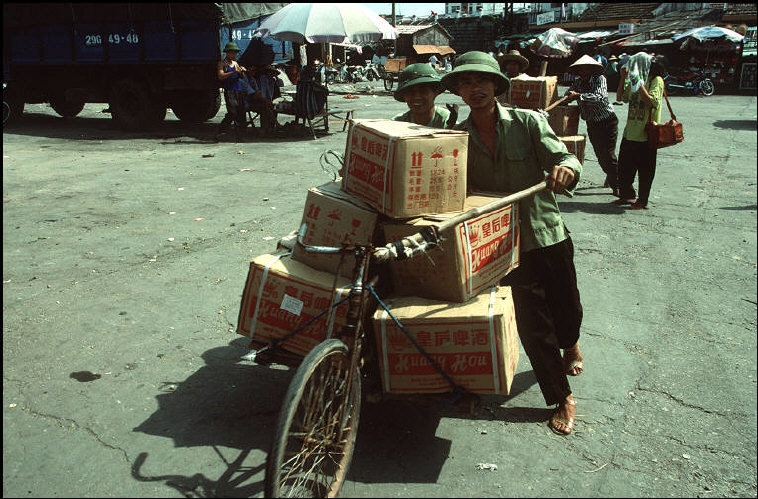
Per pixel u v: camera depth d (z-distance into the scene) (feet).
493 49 143.74
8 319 14.25
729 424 10.89
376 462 9.65
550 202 10.46
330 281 9.61
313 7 44.52
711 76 94.22
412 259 9.37
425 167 9.12
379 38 47.32
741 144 41.45
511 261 10.16
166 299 15.55
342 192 10.05
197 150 37.63
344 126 48.49
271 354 10.00
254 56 47.01
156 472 9.30
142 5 42.65
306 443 8.54
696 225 22.88
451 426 10.66
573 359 12.49
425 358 9.18
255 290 9.91
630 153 24.48
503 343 8.89
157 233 20.81
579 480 9.38
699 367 12.81
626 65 24.29
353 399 9.15
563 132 24.25
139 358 12.67
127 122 46.55
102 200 25.11
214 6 40.50
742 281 17.54
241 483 9.12
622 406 11.38
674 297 16.37
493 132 10.39
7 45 49.34
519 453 9.96
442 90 12.82
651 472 9.61
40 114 57.00
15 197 25.52
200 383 11.80
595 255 19.51
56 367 12.23
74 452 9.71
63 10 45.70
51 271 17.28
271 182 28.78
